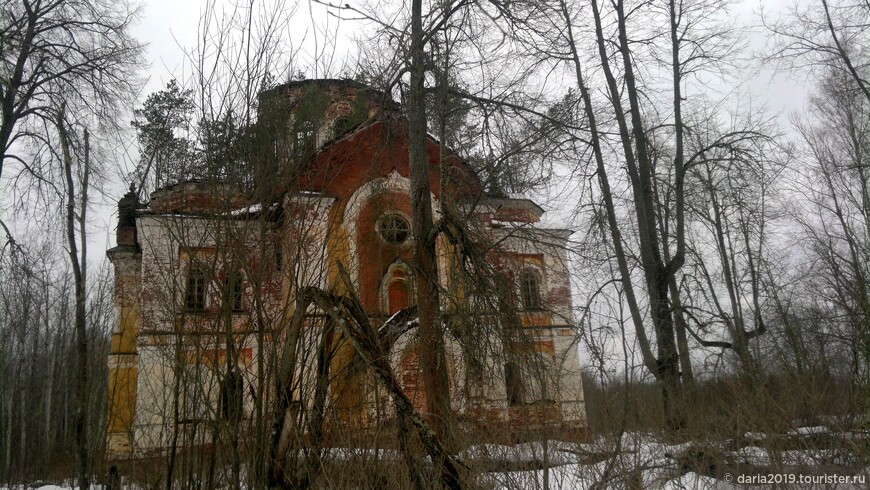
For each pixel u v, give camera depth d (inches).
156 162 350.3
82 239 402.9
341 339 323.9
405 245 744.3
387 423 313.1
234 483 294.7
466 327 400.2
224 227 315.3
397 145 617.0
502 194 630.5
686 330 506.6
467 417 344.8
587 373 341.7
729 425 339.6
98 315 446.9
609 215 613.0
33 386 784.3
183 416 318.3
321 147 356.8
